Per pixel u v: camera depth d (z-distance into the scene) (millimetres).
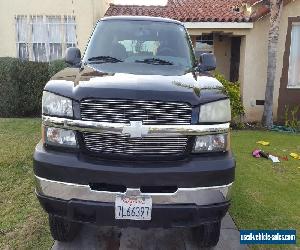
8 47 11859
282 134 9305
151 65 4156
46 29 11766
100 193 3002
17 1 11609
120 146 3033
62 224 3510
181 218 3072
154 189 3033
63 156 3062
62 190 3045
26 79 9891
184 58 4504
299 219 4438
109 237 3869
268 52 9984
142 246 3725
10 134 7633
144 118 3012
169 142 3059
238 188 5344
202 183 3029
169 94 3031
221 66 12969
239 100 9945
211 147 3156
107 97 2992
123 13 12930
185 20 10742
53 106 3154
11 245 3605
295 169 6371
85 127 3033
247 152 7332
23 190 4871
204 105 3113
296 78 10758
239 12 11289
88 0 11531
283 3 10117
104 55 4402
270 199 5008
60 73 3713
